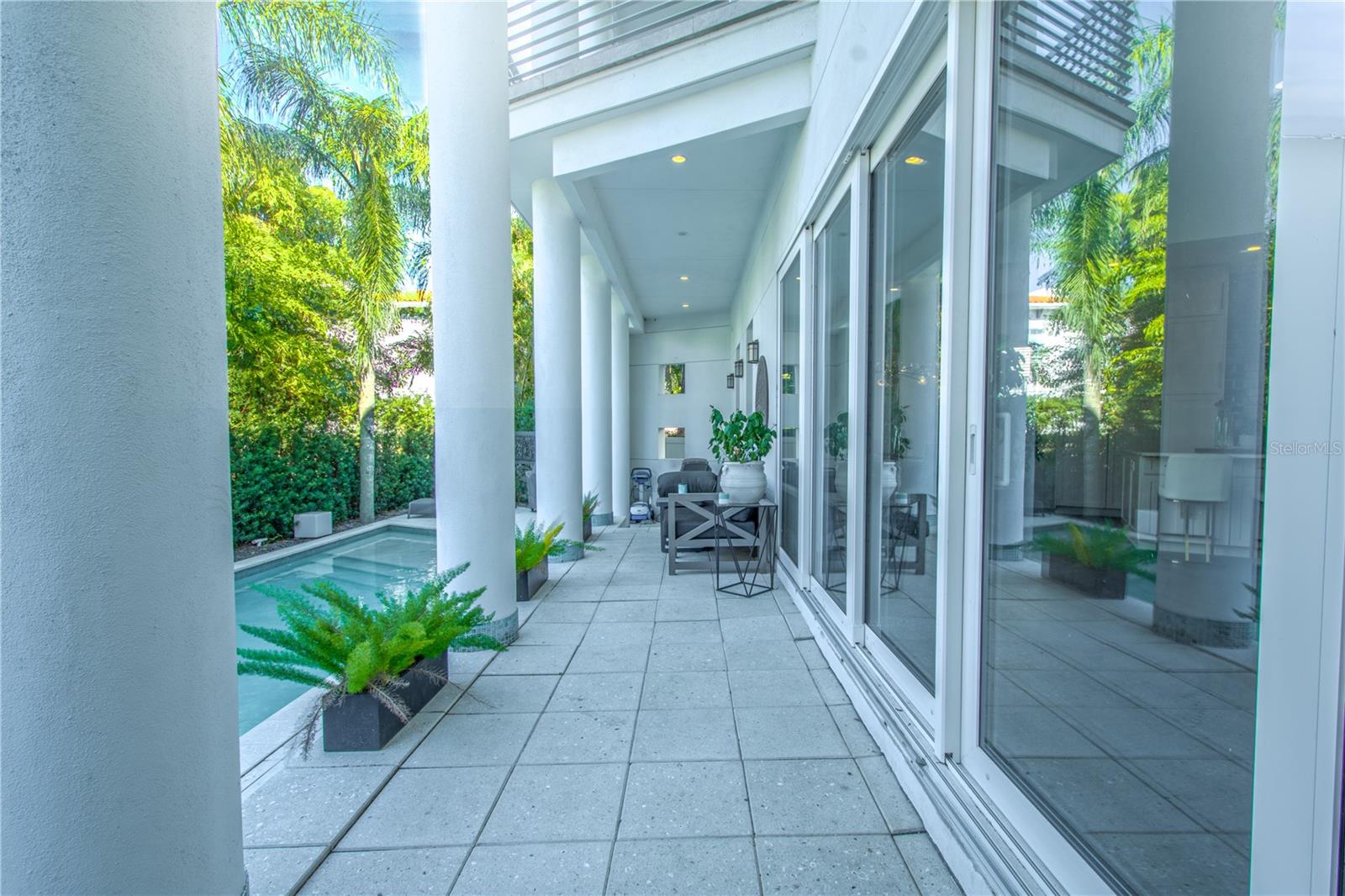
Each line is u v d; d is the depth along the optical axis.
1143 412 1.11
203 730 1.21
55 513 1.03
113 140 1.06
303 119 10.43
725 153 4.98
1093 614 1.27
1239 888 0.93
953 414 1.82
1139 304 1.11
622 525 9.06
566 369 6.04
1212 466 0.96
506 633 3.54
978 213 1.73
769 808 1.96
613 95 4.55
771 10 3.92
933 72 2.07
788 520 5.12
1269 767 0.86
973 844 1.57
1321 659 0.80
